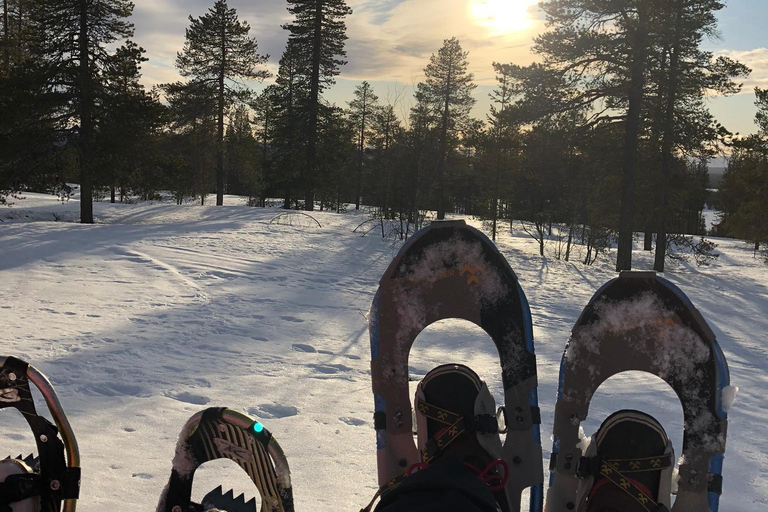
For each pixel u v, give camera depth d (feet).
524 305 6.68
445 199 122.72
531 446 6.39
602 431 6.46
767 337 33.96
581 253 79.92
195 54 111.96
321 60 109.91
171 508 4.35
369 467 9.38
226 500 4.43
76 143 74.23
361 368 17.56
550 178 67.97
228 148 116.06
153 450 9.50
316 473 9.00
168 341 18.99
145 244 46.37
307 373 16.37
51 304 24.13
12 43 95.30
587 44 60.13
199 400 13.11
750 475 10.32
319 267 44.19
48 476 4.55
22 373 4.65
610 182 71.15
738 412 15.31
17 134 71.31
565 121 64.59
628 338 6.64
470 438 5.49
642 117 66.08
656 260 76.89
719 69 63.26
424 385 6.38
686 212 80.94
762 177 93.91
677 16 64.85
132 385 13.80
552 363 20.53
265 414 12.36
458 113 132.46
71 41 74.84
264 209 96.73
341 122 116.06
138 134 76.18
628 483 5.86
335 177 118.21
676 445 11.77
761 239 94.02
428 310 6.80
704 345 6.40
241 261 42.80
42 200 108.99
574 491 6.44
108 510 7.14
